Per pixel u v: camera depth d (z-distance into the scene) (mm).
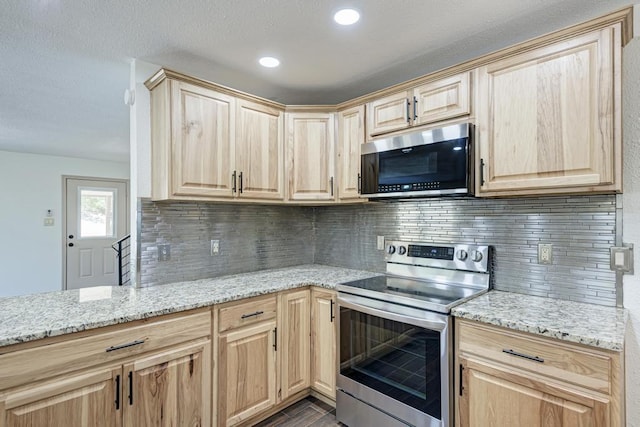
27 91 2637
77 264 5480
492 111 1769
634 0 1552
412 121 2090
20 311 1590
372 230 2742
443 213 2324
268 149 2428
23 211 5062
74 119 3404
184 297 1879
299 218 3105
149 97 2152
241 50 2014
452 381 1661
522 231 1979
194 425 1777
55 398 1373
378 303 1942
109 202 5828
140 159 2127
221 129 2174
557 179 1572
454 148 1832
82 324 1419
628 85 1660
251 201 2352
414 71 2311
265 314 2115
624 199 1662
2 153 4918
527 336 1435
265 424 2135
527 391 1430
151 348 1631
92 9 1585
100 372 1480
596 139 1477
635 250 1631
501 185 1739
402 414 1815
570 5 1591
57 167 5336
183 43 1925
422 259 2365
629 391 1640
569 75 1541
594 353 1279
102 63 2162
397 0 1555
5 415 1265
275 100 2873
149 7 1578
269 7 1598
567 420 1327
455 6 1600
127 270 5918
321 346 2303
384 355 1918
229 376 1929
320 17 1684
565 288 1824
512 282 2012
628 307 1642
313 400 2400
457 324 1657
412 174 2008
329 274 2604
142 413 1600
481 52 2043
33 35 1817
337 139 2518
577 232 1791
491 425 1527
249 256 2732
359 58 2121
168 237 2268
